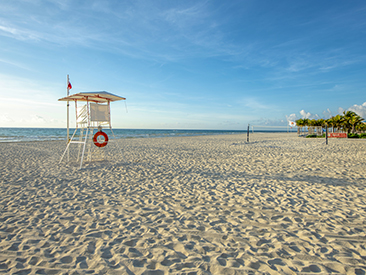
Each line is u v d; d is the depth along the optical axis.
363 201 3.62
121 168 6.64
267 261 2.03
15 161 7.97
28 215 3.14
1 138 24.77
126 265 1.99
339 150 10.79
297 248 2.25
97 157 8.88
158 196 4.00
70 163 7.59
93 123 7.66
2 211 3.28
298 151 10.84
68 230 2.69
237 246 2.30
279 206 3.46
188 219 3.00
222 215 3.13
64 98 7.33
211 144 16.41
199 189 4.43
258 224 2.83
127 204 3.60
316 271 1.88
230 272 1.88
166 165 7.17
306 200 3.72
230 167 6.77
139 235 2.55
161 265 1.99
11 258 2.11
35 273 1.88
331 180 5.00
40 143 16.61
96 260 2.07
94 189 4.44
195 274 1.86
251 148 12.84
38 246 2.32
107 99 7.47
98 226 2.79
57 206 3.49
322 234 2.54
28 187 4.56
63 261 2.06
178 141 20.47
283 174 5.71
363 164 6.88
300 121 40.06
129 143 17.56
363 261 2.01
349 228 2.68
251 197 3.91
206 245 2.32
